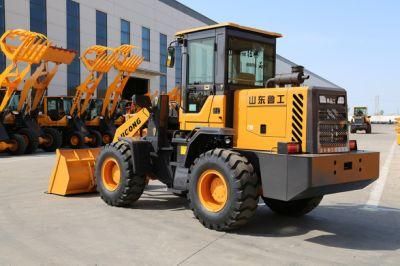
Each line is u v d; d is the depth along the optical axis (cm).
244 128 662
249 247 557
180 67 746
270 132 631
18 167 1316
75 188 877
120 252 529
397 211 782
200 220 640
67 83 2902
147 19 3769
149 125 785
